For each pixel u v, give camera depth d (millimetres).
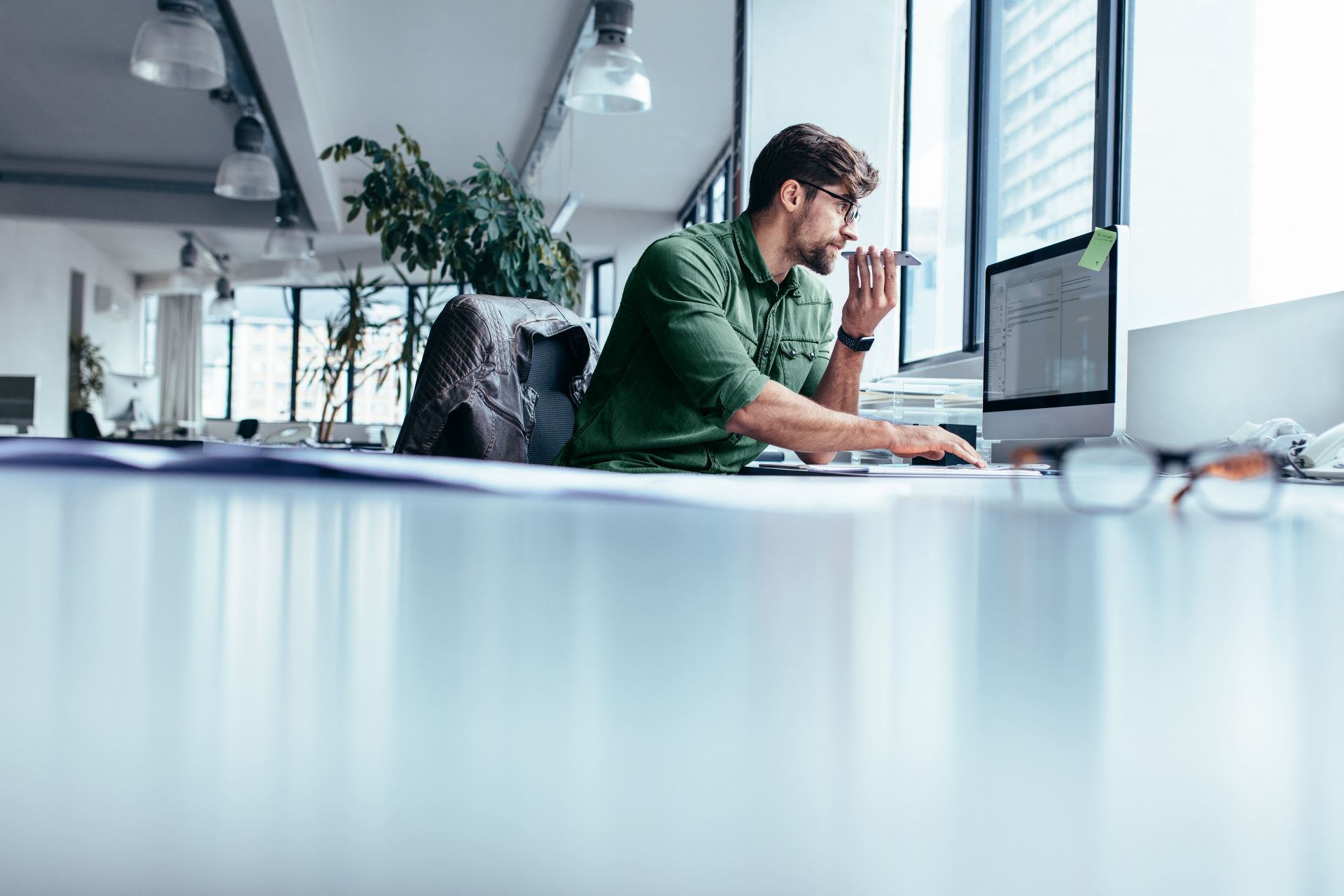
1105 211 2746
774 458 2217
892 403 2305
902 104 3834
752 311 1562
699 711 73
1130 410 2332
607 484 391
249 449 325
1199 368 2092
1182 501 490
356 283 4777
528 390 1581
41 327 9461
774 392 1314
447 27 5535
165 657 83
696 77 6047
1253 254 2461
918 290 3980
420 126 7102
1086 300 1639
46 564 134
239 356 12453
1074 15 3115
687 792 55
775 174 1557
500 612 116
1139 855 53
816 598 136
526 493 353
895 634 111
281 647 90
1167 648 106
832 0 3783
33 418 6039
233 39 4961
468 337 1474
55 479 298
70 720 62
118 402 8172
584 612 119
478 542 190
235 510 227
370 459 341
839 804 55
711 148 7387
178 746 57
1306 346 1799
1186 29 2590
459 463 375
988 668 93
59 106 6543
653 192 8602
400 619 108
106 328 11508
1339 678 92
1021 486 726
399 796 52
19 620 97
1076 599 142
